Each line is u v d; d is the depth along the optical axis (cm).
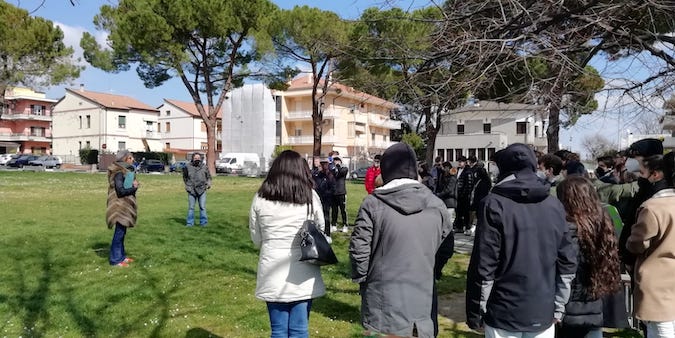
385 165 320
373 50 544
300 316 355
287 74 3234
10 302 561
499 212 285
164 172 4862
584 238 321
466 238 1062
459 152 3328
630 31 446
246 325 499
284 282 347
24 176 3053
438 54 477
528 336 285
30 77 3150
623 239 357
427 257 306
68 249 848
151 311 539
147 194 1997
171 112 6812
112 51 3139
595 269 320
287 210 350
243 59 3416
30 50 3070
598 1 426
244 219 1278
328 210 1019
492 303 289
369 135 6109
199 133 6775
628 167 604
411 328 296
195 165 1141
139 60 3105
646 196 348
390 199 307
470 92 472
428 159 1335
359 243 309
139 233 1015
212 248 882
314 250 338
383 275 302
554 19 438
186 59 2855
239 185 2614
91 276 679
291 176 354
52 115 6781
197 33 3122
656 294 311
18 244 881
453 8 488
